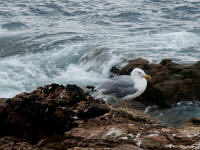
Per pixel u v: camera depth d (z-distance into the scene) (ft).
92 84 57.77
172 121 45.32
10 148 30.94
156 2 103.50
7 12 96.58
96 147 30.07
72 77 60.59
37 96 37.11
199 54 63.67
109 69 59.98
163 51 64.90
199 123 35.83
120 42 70.85
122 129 31.96
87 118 35.73
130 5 101.60
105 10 98.48
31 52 69.87
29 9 100.17
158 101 49.01
